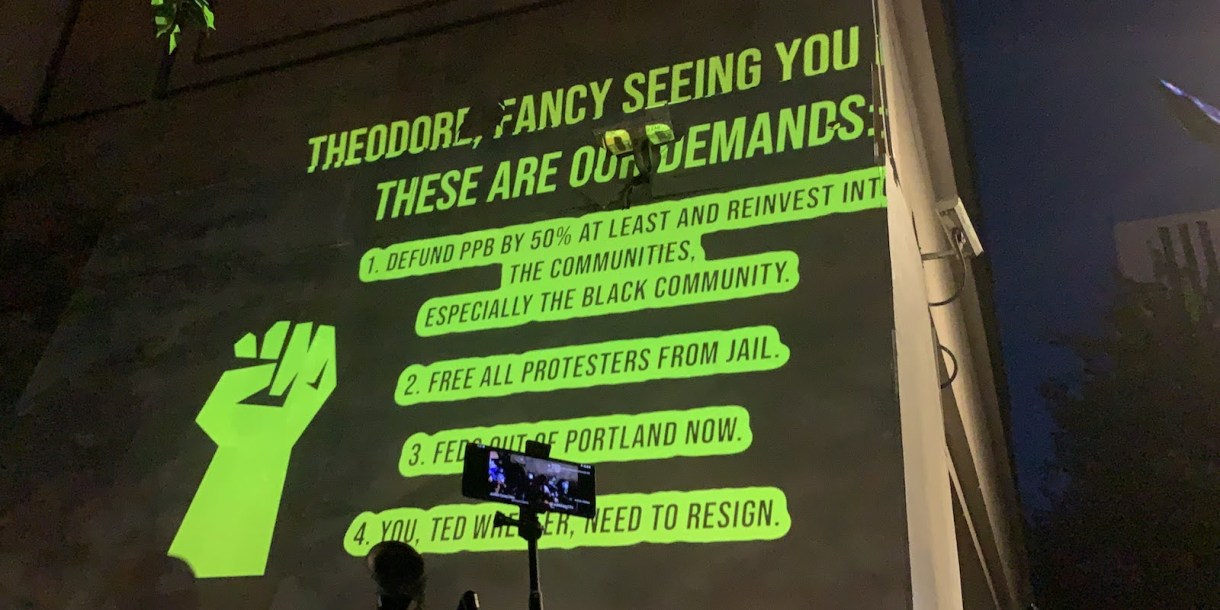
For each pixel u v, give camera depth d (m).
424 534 3.57
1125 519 12.33
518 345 3.84
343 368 4.17
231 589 3.81
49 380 4.86
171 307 4.82
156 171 5.52
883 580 2.84
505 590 3.33
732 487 3.18
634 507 3.28
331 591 3.62
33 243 5.76
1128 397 12.89
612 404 3.52
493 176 4.39
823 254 3.47
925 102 5.50
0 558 4.37
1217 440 12.14
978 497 7.48
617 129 3.99
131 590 4.02
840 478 3.04
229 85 5.59
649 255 3.79
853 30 3.92
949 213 5.43
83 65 6.23
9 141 6.14
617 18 4.54
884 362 3.17
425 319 4.12
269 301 4.57
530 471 2.47
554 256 4.00
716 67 4.13
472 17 5.00
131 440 4.46
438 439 3.77
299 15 5.59
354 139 4.92
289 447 4.07
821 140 3.72
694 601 3.05
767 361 3.35
